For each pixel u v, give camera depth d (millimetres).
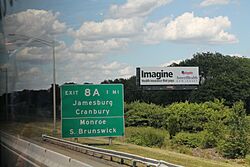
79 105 35406
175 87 79250
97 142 35094
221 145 37844
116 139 38688
